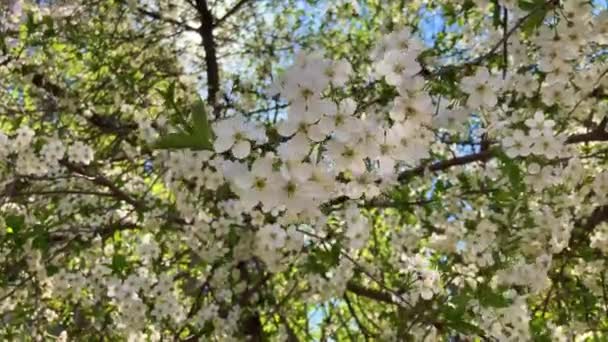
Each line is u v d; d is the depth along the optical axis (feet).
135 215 18.56
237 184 6.50
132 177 19.74
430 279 12.64
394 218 18.29
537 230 13.80
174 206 16.58
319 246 13.53
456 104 9.49
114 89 19.81
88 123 20.79
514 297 12.32
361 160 6.70
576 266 16.42
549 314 17.40
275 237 13.07
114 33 19.88
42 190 17.75
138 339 15.19
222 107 14.70
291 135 6.48
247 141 6.58
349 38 21.35
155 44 21.65
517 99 14.05
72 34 19.10
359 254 18.49
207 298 17.92
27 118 19.43
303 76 6.46
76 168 17.88
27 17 18.30
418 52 8.00
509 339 11.87
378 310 22.20
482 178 15.19
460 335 12.48
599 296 16.85
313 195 6.51
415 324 13.15
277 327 19.16
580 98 13.03
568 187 14.26
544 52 10.57
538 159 13.01
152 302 16.10
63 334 15.94
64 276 15.60
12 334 15.69
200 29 21.94
